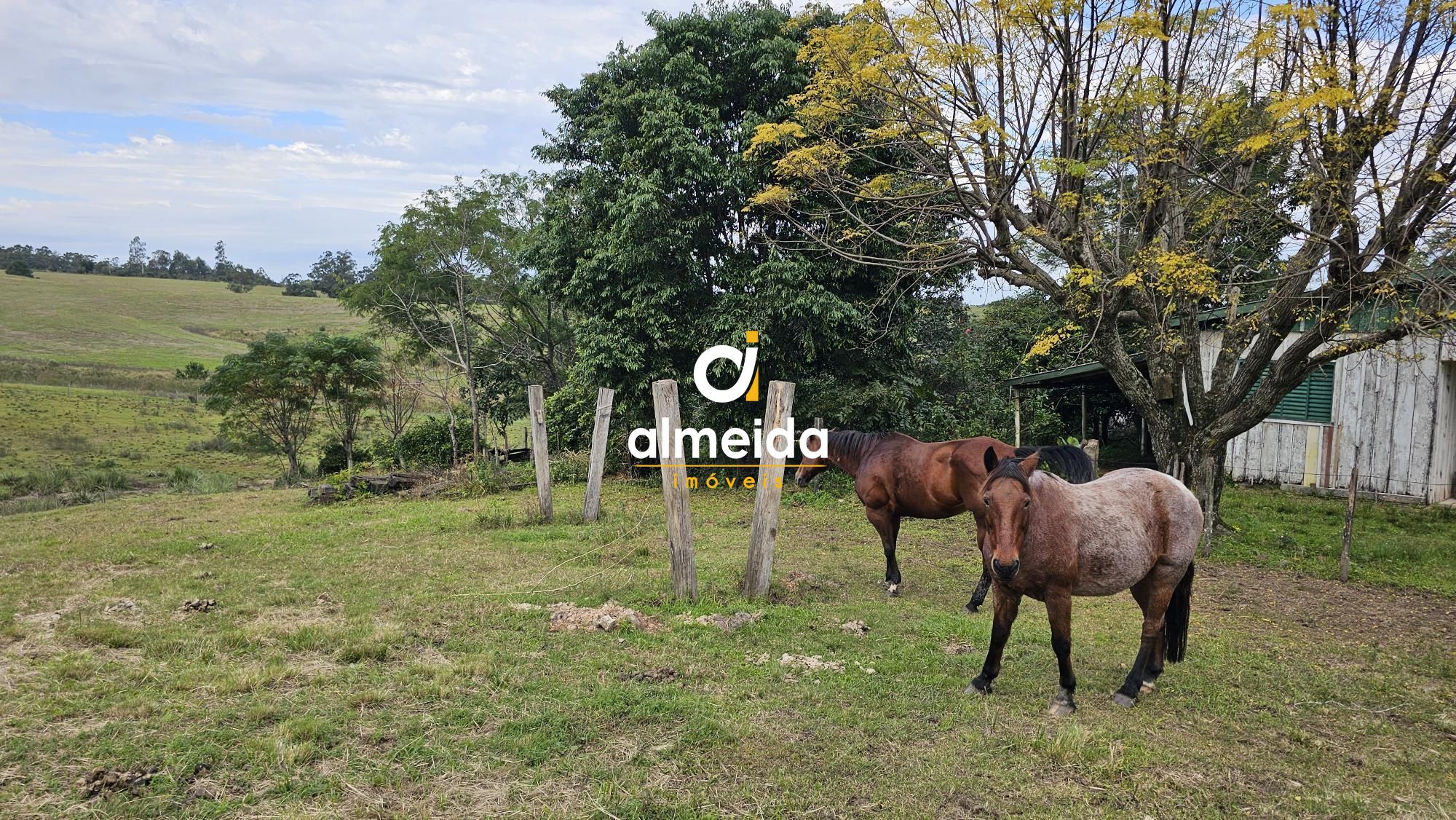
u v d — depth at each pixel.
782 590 7.87
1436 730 4.99
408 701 4.84
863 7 10.39
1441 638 6.98
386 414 27.81
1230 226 11.09
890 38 10.62
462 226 22.58
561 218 16.02
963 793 3.94
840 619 6.88
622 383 15.63
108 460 26.56
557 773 4.02
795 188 13.54
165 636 5.87
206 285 115.62
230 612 6.64
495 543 9.97
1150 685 5.44
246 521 12.13
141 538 10.33
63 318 71.69
